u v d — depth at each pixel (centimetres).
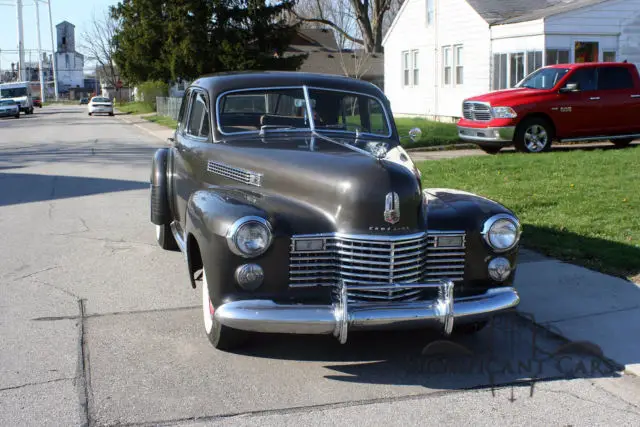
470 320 452
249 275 435
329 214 454
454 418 401
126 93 10331
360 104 604
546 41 1975
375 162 466
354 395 430
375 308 430
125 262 739
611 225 818
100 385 438
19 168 1582
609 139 1608
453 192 531
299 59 4000
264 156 507
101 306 593
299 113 591
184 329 540
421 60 2722
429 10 2638
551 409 414
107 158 1811
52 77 13862
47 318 561
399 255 449
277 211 453
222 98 583
